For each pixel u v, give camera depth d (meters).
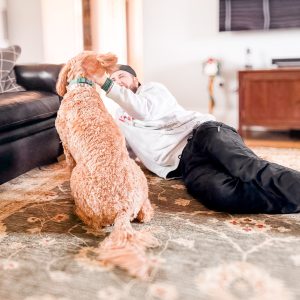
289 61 3.25
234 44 3.56
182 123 1.92
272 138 3.21
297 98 3.00
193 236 1.29
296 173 1.37
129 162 1.30
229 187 1.45
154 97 1.91
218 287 0.99
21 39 3.61
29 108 1.98
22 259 1.16
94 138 1.27
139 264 1.04
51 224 1.41
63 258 1.16
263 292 0.97
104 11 4.21
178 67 3.78
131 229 1.14
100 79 1.48
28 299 0.96
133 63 4.81
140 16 4.71
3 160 1.83
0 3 3.46
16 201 1.68
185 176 1.73
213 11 3.57
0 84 2.31
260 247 1.21
